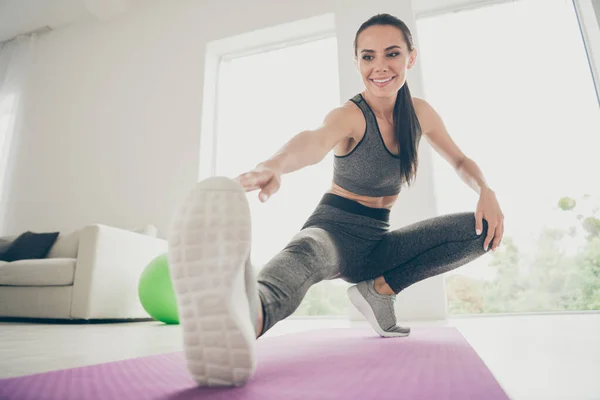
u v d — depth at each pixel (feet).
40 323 7.68
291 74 12.20
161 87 12.69
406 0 10.45
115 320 8.57
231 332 1.67
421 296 8.66
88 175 12.83
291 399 1.58
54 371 2.30
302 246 2.79
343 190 3.88
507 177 10.53
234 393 1.69
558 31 10.50
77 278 7.89
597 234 14.10
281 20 11.73
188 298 1.70
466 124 10.27
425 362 2.48
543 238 14.78
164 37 13.15
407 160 3.93
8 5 13.91
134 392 1.76
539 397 1.60
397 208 9.29
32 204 13.29
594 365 2.35
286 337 4.30
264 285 2.29
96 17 14.40
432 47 10.95
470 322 6.75
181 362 2.65
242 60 13.01
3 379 2.07
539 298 14.79
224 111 12.73
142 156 12.29
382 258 3.84
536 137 10.11
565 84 10.25
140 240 9.18
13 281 8.13
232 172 12.14
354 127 3.68
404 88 4.09
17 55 15.07
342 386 1.82
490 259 15.35
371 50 3.78
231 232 1.70
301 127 11.56
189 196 1.79
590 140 9.90
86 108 13.56
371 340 3.85
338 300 14.24
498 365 2.42
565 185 10.20
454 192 9.54
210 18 12.68
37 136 13.97
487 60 10.66
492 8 10.89
